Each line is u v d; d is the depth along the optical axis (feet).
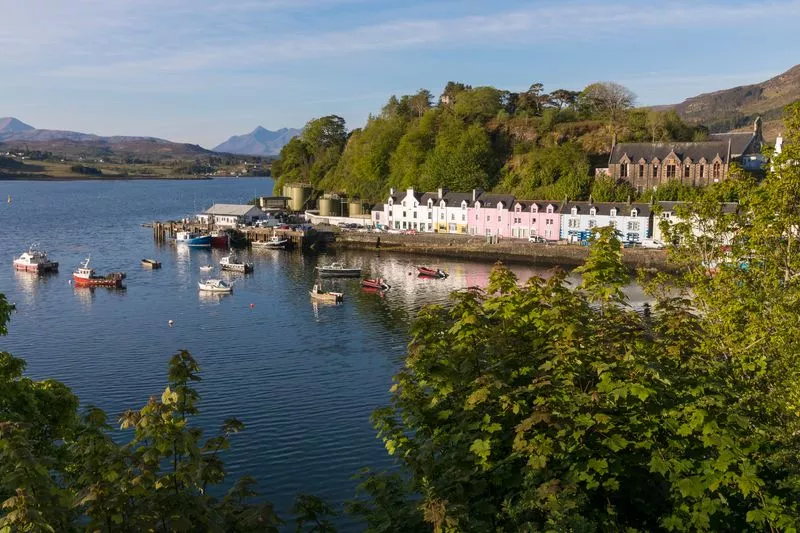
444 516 44.75
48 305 267.39
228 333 223.51
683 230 93.81
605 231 71.00
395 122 620.90
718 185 90.74
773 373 72.13
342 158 654.53
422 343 64.08
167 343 211.00
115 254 409.69
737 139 442.50
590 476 52.75
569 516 48.32
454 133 541.75
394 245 433.07
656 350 64.44
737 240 89.45
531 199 461.78
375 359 193.06
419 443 62.18
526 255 382.22
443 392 59.77
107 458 48.85
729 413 53.26
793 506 51.96
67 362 190.70
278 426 145.69
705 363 67.41
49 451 69.10
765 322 75.97
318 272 343.05
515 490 55.83
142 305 267.39
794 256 81.05
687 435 55.21
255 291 296.92
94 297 282.97
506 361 62.69
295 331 225.76
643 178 449.89
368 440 138.62
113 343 210.59
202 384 171.94
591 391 55.42
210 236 444.96
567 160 480.23
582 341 61.31
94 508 44.21
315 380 175.01
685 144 444.96
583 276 70.33
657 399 55.77
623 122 549.54
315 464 129.08
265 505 50.24
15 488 41.63
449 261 387.14
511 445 57.11
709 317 85.92
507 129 561.02
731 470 52.08
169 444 47.01
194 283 316.19
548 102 606.96
